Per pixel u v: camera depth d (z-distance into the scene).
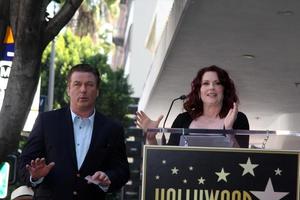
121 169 5.72
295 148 5.16
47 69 30.50
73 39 33.50
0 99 10.15
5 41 8.84
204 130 5.21
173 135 5.37
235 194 5.01
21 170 5.59
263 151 5.02
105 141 5.68
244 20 11.34
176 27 11.92
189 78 16.25
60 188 5.53
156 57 16.92
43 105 18.19
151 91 18.20
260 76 15.74
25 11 8.05
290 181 5.00
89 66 5.76
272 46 12.98
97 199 5.64
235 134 5.19
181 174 5.03
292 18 11.08
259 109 20.31
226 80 6.10
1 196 9.88
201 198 5.02
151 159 5.05
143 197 5.04
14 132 8.19
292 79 15.88
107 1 21.06
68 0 8.41
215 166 5.03
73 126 5.67
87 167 5.59
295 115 20.61
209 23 11.58
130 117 34.00
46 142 5.63
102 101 33.69
